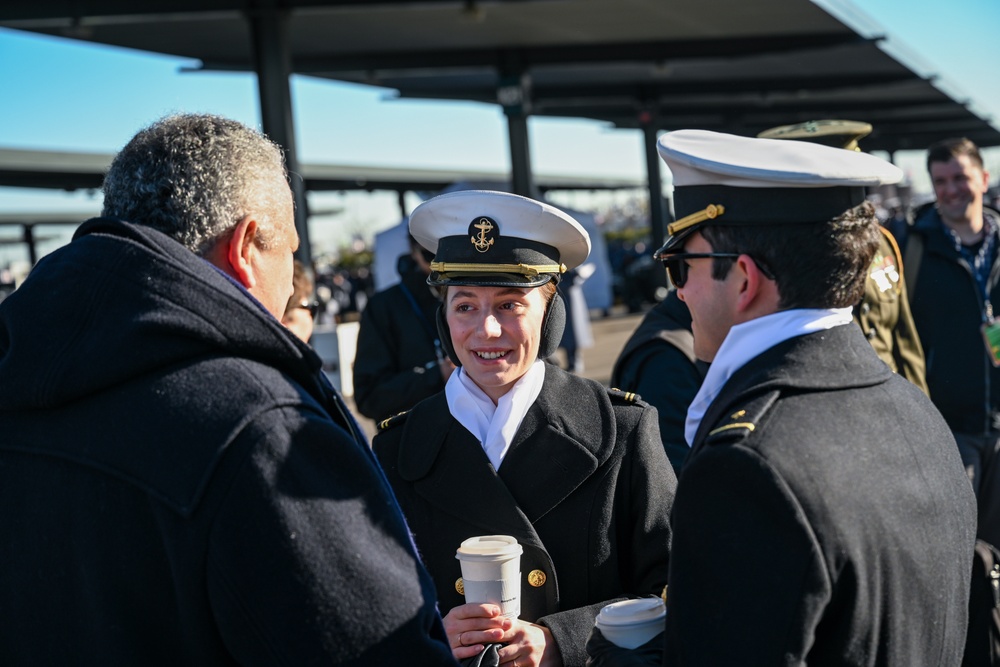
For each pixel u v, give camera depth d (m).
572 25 14.41
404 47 15.53
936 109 30.20
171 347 1.42
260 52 10.55
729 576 1.39
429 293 4.40
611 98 22.73
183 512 1.33
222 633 1.35
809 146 1.60
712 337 1.66
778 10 13.87
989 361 4.28
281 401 1.42
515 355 2.20
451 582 2.15
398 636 1.40
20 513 1.46
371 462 1.59
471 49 16.16
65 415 1.44
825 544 1.36
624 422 2.24
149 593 1.38
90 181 29.38
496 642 1.89
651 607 1.75
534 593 2.09
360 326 4.46
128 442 1.39
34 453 1.45
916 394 1.67
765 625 1.36
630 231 55.09
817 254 1.53
